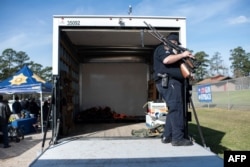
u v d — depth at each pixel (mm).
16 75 13656
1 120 9711
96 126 7570
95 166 3193
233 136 10453
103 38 7348
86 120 9023
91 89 10328
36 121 14305
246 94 22016
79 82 10172
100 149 3994
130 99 10398
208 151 3822
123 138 4855
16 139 10781
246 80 22078
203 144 4430
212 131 11711
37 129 13883
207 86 27203
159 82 4461
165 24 5160
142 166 3174
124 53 9430
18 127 11430
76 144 4383
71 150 3951
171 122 4281
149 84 9516
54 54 5051
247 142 9328
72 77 8234
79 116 9000
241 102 21516
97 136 5340
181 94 4383
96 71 10375
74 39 7441
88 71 10352
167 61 4242
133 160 3393
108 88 10383
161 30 5211
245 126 12953
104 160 3400
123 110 10359
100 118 9102
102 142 4527
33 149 9430
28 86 13094
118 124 8141
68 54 7453
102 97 10352
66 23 5105
